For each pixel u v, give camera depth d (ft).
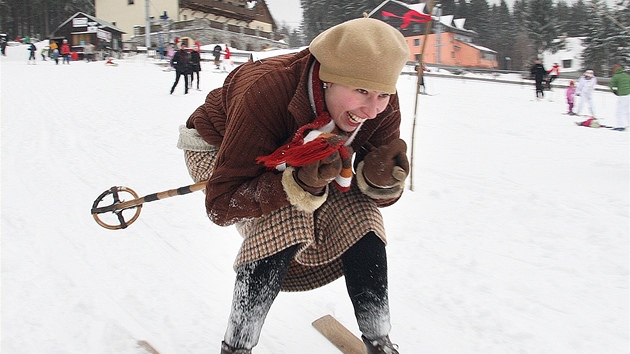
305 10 229.66
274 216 7.23
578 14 206.69
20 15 219.20
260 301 7.25
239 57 129.29
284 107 6.81
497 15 253.24
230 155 6.85
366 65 6.29
